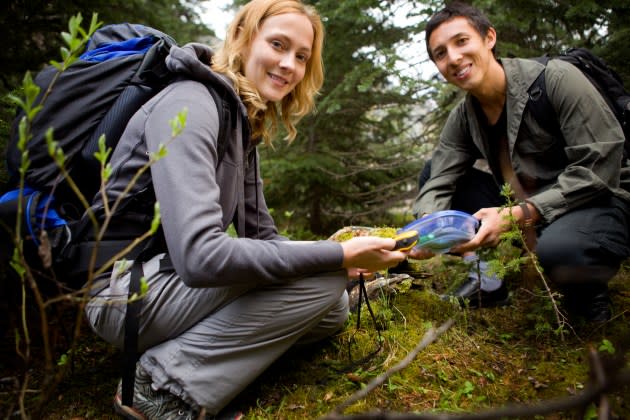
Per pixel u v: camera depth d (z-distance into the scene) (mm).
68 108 1461
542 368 1758
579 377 1650
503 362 1859
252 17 1710
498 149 2525
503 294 2424
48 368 1092
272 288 1529
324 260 1493
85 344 2113
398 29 4387
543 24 3549
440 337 2014
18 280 1523
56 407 1692
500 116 2402
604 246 1919
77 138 1458
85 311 1543
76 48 961
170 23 4828
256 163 2035
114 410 1688
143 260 1494
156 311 1486
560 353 1857
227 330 1493
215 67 1684
